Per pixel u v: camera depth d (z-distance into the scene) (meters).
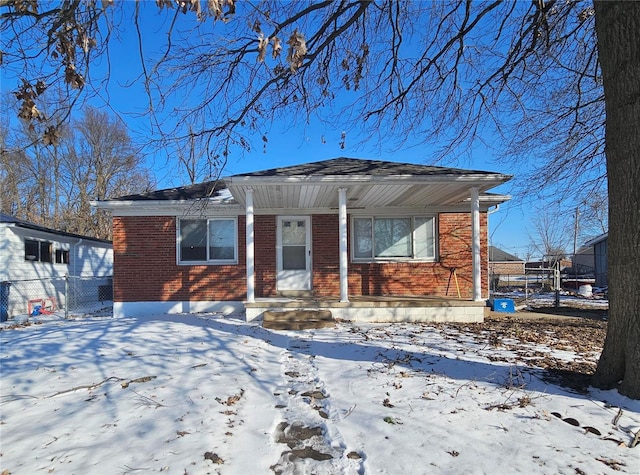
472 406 4.50
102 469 3.24
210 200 11.80
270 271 12.11
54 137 4.34
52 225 28.25
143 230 11.99
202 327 9.05
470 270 12.27
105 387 5.16
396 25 7.08
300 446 3.74
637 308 4.48
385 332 8.48
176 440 3.71
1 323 11.30
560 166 10.16
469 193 10.55
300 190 10.01
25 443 3.69
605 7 4.59
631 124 4.42
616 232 4.64
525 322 10.06
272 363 6.30
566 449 3.59
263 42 3.96
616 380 4.75
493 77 7.95
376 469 3.31
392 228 12.38
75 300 16.09
